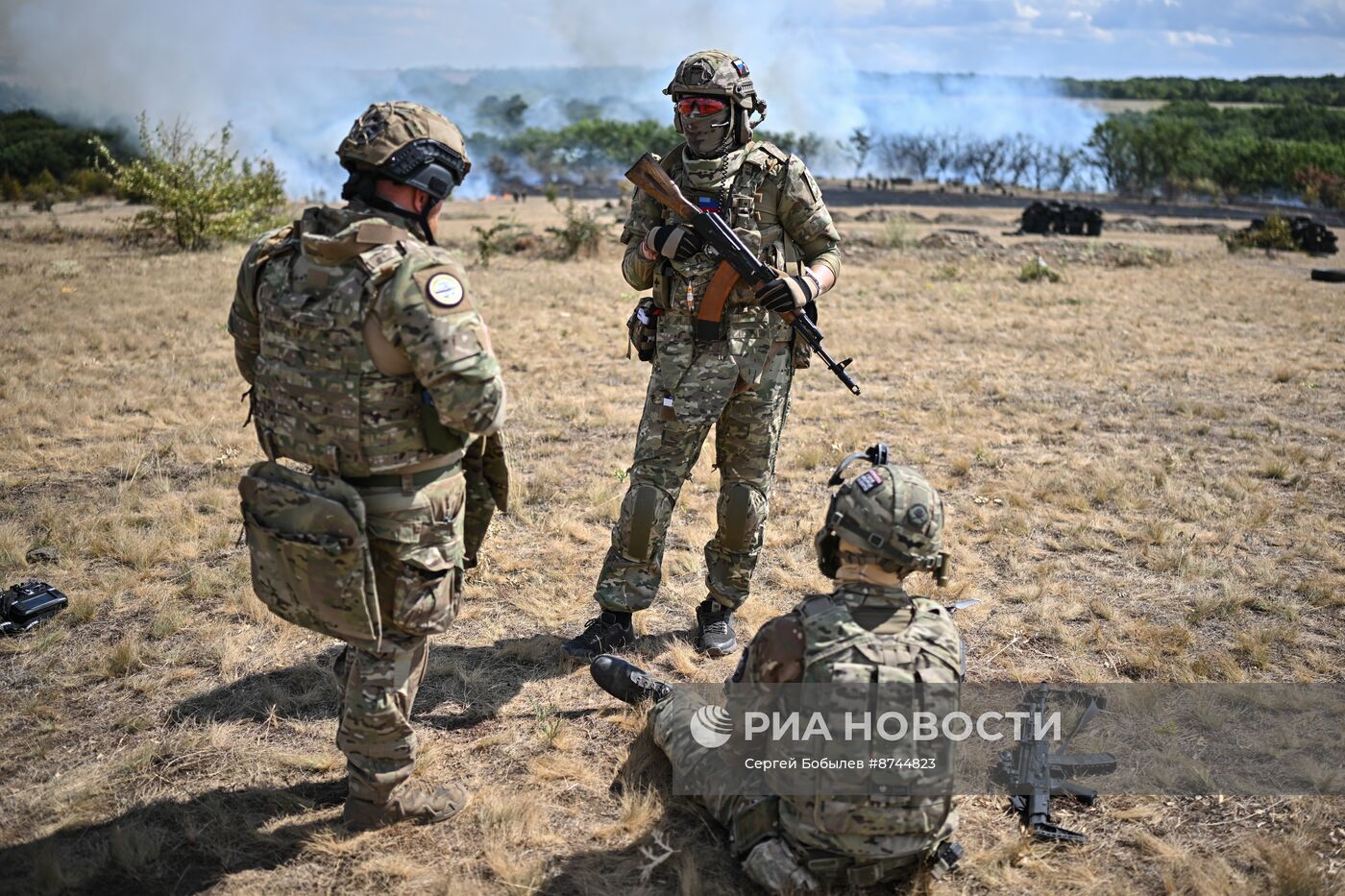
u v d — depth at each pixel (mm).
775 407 4262
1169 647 4367
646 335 4227
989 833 3174
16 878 2908
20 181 61875
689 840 3123
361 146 2746
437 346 2641
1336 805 3293
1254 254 29609
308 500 2711
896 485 2738
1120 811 3275
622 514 4234
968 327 12992
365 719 2984
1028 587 4953
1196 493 6375
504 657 4277
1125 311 14914
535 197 68188
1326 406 8805
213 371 9328
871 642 2625
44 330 10961
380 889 2902
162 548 5156
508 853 3037
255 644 4297
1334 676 4133
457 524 3000
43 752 3514
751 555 4348
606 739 3693
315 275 2738
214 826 3150
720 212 4070
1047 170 102500
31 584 4605
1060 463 7027
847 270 20484
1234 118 175625
